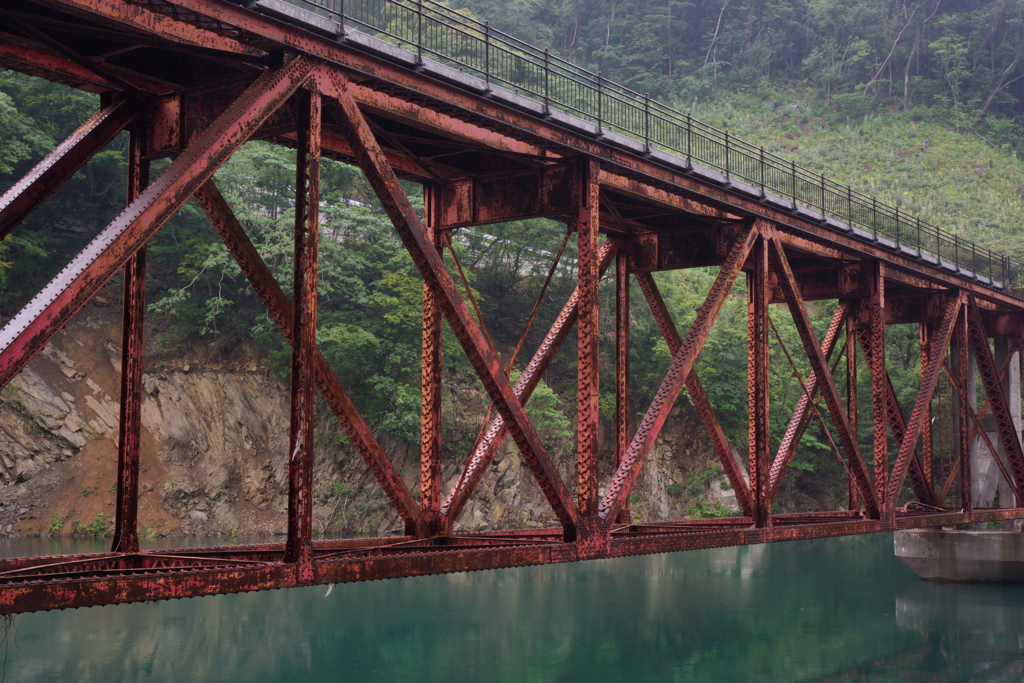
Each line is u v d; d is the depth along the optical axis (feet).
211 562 35.40
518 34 299.38
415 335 152.15
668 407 54.08
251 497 141.08
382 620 90.99
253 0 33.12
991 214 320.29
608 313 187.83
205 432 142.10
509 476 156.97
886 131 374.63
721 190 59.11
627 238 67.87
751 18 420.36
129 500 39.42
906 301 98.73
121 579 27.71
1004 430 103.40
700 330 57.47
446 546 44.21
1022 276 112.78
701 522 63.72
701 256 65.05
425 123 40.93
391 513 147.23
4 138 137.28
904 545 120.06
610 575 126.93
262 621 88.89
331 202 157.07
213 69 39.50
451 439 156.04
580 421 47.83
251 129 33.47
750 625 93.71
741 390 198.18
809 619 97.09
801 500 214.48
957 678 74.18
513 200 51.96
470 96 42.29
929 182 340.59
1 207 36.42
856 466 70.28
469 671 72.23
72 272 28.45
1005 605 105.09
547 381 180.75
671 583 120.67
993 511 95.61
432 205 55.06
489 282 177.99
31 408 132.16
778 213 64.54
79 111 147.74
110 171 153.28
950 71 407.44
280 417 148.97
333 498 144.56
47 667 68.74
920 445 213.87
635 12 404.77
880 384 78.18
